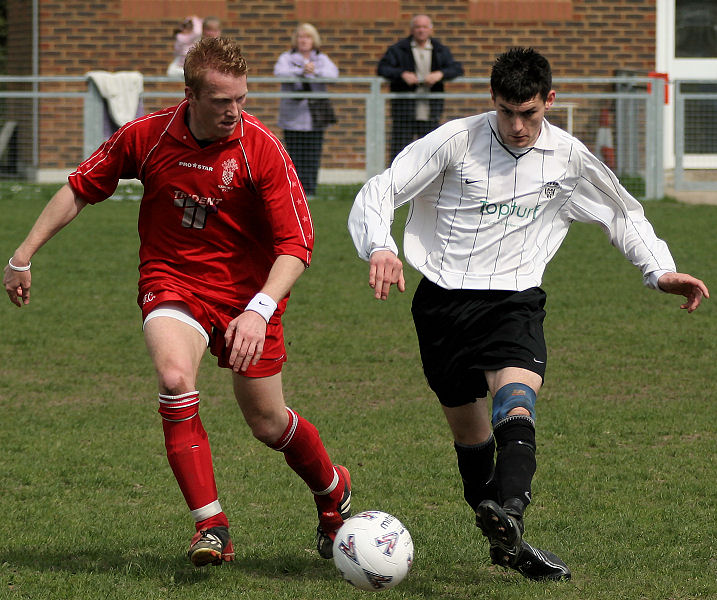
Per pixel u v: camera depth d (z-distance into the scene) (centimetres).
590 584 1230
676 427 1895
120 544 1352
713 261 3369
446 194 1256
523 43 5056
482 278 1249
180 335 1209
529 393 1170
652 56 5072
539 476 1641
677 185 4838
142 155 1229
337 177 4616
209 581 1224
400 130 4559
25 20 5172
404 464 1698
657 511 1481
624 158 4706
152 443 1806
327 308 2853
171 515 1465
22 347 2448
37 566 1266
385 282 1168
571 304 2894
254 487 1596
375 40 5053
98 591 1185
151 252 1263
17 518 1447
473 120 1249
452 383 1269
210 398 2102
